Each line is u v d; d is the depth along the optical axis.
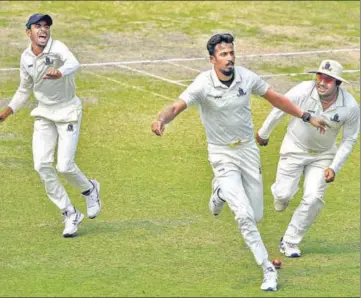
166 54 71.25
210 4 84.19
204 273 37.22
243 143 36.09
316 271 37.78
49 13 77.88
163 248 40.19
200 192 48.44
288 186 39.66
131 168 51.66
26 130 56.25
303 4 86.44
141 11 80.88
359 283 36.34
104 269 37.53
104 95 62.72
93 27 75.69
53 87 39.84
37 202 45.94
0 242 40.53
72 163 40.72
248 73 35.47
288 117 60.69
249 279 36.56
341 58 73.00
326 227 44.06
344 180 51.91
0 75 64.00
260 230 43.44
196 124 59.25
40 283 35.78
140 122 58.75
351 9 86.00
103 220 43.78
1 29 72.44
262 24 79.75
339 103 38.12
